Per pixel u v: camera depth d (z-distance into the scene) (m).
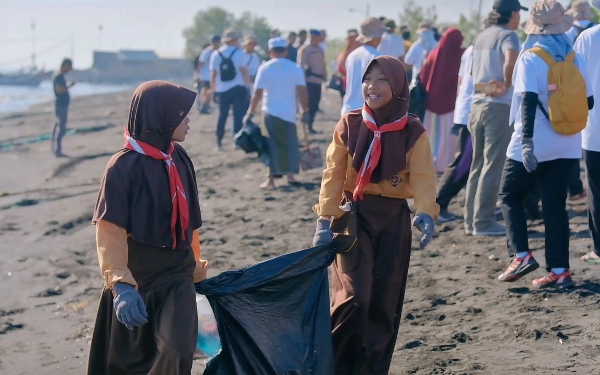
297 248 8.41
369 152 4.36
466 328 5.77
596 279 6.43
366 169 4.37
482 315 5.98
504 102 7.62
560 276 6.25
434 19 32.56
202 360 5.57
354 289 4.39
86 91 71.38
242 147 11.05
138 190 3.91
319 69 16.11
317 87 16.19
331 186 4.46
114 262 3.83
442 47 10.02
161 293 3.98
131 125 3.97
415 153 4.36
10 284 7.94
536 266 6.34
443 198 8.62
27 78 87.62
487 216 8.00
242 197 11.00
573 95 5.93
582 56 6.32
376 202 4.46
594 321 5.63
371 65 4.34
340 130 4.47
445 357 5.30
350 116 4.47
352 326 4.41
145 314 3.79
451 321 5.94
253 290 4.27
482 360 5.19
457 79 10.05
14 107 39.00
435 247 7.83
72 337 6.51
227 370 4.23
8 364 5.98
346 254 4.47
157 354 4.04
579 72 5.99
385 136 4.36
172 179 3.96
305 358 4.23
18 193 12.91
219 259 8.17
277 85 10.89
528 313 5.89
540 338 5.45
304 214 9.82
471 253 7.47
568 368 4.95
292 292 4.32
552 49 6.02
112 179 3.88
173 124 3.95
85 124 25.52
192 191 4.12
